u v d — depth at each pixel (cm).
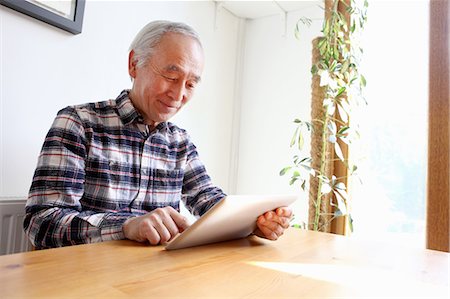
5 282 36
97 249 54
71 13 126
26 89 116
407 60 165
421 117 159
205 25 196
